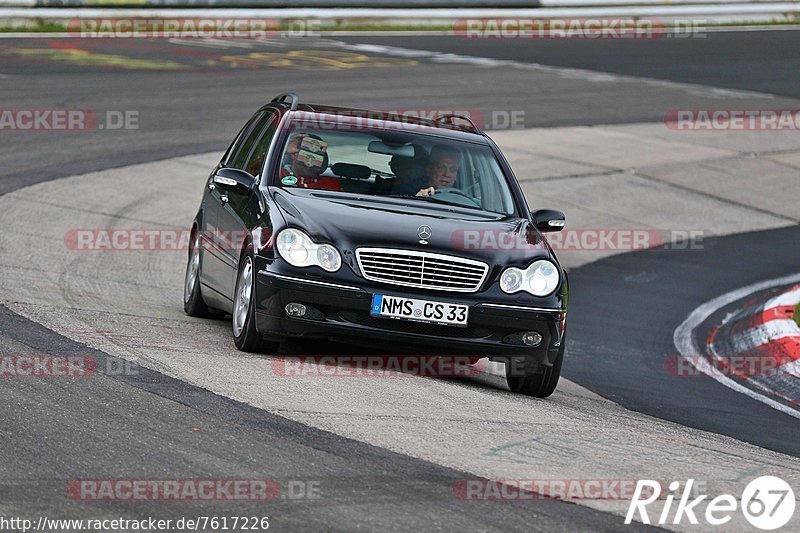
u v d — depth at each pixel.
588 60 99.88
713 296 44.97
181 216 48.69
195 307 32.09
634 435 23.28
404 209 27.22
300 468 18.31
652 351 36.41
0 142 56.75
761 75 98.50
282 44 97.31
